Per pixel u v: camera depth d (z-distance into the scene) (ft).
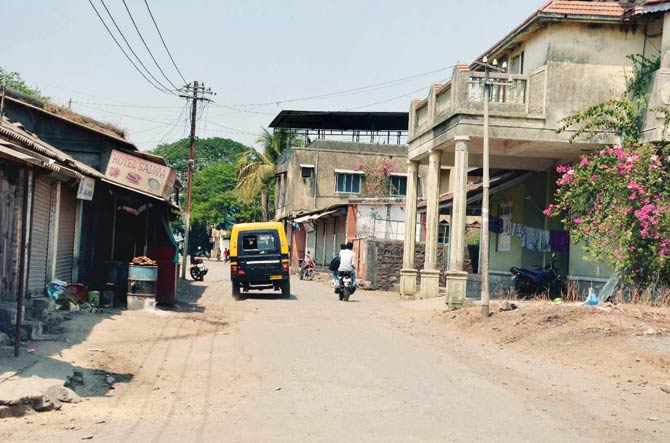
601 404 27.45
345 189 158.51
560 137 62.39
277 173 179.63
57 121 67.82
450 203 83.41
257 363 36.11
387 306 71.46
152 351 38.60
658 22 61.87
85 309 51.37
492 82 61.98
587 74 62.49
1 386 24.76
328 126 178.50
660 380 31.73
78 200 58.13
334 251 140.36
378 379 31.99
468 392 29.40
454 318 54.44
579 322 44.27
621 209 53.52
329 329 51.01
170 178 63.57
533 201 77.30
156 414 25.09
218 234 263.90
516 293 71.56
